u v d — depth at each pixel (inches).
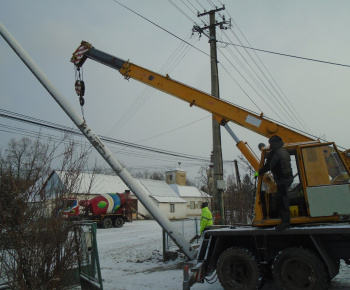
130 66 390.9
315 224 235.1
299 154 252.4
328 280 225.9
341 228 214.7
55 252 189.5
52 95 282.0
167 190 1736.0
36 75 281.1
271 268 262.1
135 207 1422.2
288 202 239.1
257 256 260.1
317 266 222.1
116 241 654.5
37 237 181.6
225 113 341.7
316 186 239.6
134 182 297.6
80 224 210.5
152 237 714.2
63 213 194.4
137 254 474.6
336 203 230.7
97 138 289.0
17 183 183.0
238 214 677.9
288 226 236.1
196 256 276.5
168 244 423.5
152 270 353.1
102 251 519.5
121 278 320.2
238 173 970.7
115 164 294.0
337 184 234.8
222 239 275.3
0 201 174.6
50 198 193.6
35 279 177.0
